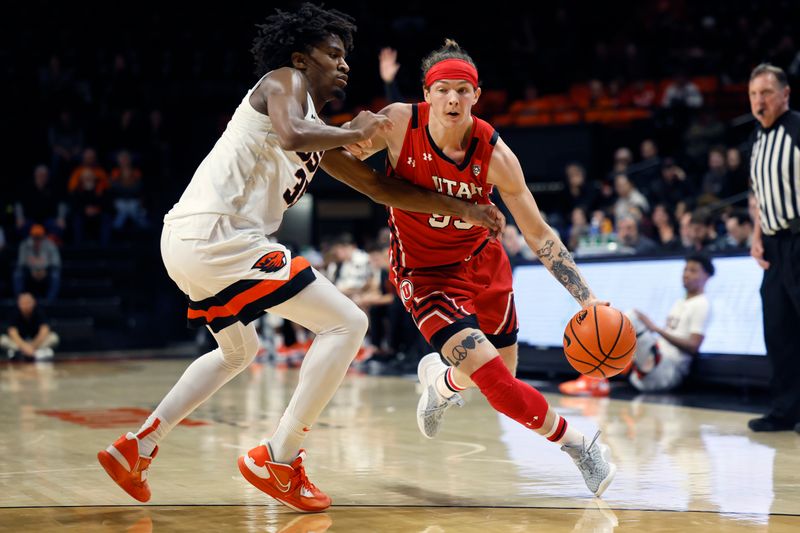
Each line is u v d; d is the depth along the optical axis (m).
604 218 11.88
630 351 4.08
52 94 18.27
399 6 19.92
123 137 18.06
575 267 4.32
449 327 4.18
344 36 4.11
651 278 8.99
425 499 4.16
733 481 4.52
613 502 4.08
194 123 18.58
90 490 4.38
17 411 7.59
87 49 19.33
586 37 19.83
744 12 19.05
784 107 6.09
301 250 14.91
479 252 4.41
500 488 4.39
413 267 4.40
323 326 3.98
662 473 4.73
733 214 10.45
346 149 4.18
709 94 16.39
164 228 4.04
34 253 15.38
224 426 6.54
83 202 16.75
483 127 4.14
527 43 19.62
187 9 19.98
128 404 8.10
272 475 3.87
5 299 15.95
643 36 18.72
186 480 4.60
